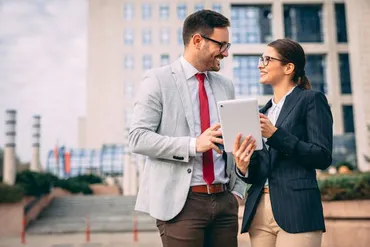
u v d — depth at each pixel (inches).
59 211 746.8
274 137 105.1
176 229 108.5
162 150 106.0
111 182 1632.6
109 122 2030.0
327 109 110.7
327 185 319.3
